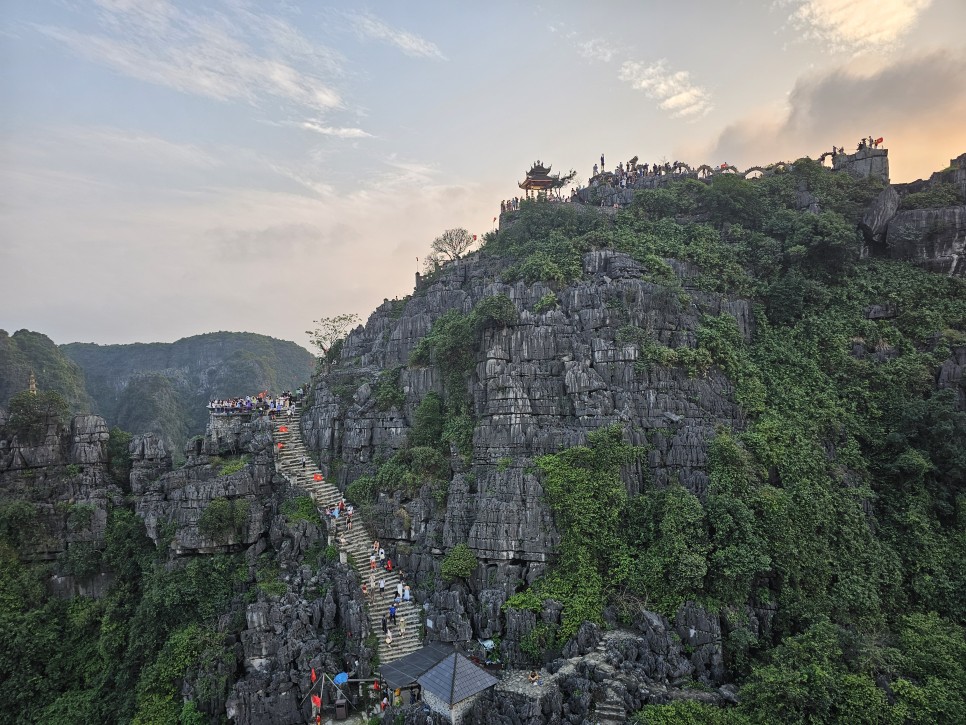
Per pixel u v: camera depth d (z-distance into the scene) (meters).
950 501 70.75
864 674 52.22
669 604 60.28
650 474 69.19
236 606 70.12
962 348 79.38
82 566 77.38
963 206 91.94
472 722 51.12
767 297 87.19
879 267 92.69
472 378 81.25
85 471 84.38
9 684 70.50
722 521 62.47
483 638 61.97
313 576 69.88
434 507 74.00
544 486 66.50
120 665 72.12
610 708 50.84
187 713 62.34
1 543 77.56
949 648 56.06
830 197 100.94
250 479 79.06
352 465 85.88
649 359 75.44
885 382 78.81
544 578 63.66
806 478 68.69
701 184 103.94
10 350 184.62
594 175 124.25
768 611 61.25
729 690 55.19
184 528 75.44
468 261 107.56
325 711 59.59
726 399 76.38
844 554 65.31
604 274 87.06
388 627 64.62
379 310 108.81
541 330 78.00
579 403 73.69
